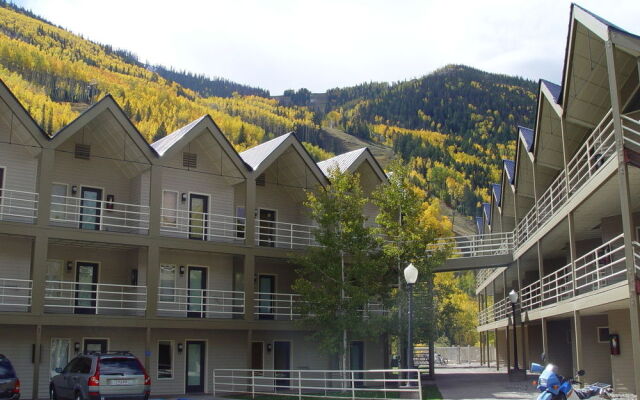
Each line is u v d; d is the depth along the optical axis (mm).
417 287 28250
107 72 169250
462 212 147250
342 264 27172
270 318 30938
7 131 25500
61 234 24328
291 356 31016
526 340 44219
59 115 127500
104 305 27281
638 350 16406
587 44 21297
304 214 32344
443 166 164125
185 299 28547
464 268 35188
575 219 24906
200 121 28031
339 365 30750
